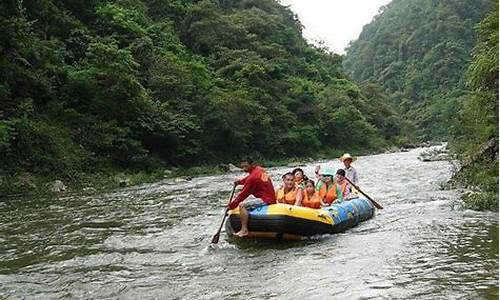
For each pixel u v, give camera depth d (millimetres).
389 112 68875
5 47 20344
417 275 5859
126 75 24109
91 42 27594
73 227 10109
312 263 6629
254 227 8156
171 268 6703
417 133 75875
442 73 93688
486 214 9570
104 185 19703
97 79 23938
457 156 18219
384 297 5129
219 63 45250
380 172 21500
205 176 24812
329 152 47250
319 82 61250
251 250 7582
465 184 13812
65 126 22172
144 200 14375
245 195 8422
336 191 9500
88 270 6742
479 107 14953
